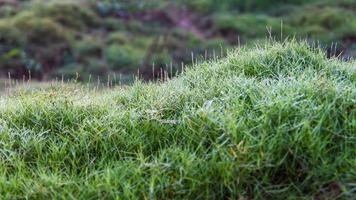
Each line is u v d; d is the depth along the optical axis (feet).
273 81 12.60
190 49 42.06
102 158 11.15
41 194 10.06
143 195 9.90
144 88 14.48
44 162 11.28
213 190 9.98
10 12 48.21
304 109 10.61
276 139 10.07
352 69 13.76
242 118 10.77
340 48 33.47
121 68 39.65
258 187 9.89
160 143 11.35
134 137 11.57
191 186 9.99
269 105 10.91
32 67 39.52
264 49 15.98
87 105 13.17
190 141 10.99
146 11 51.85
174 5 53.26
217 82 13.47
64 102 13.17
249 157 9.97
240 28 46.09
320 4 49.85
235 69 14.78
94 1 52.16
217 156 10.37
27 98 14.16
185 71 16.22
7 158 11.27
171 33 46.88
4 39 42.55
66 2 49.85
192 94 12.83
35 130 12.41
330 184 9.82
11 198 10.08
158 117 11.96
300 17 46.47
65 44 43.06
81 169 11.16
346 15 45.24
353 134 10.25
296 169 10.10
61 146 11.68
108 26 48.34
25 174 10.91
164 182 10.05
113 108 12.90
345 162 9.85
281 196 9.83
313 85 11.61
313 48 16.08
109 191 9.91
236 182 9.85
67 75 38.65
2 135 12.07
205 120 11.11
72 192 10.16
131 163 10.58
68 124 12.55
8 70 38.93
